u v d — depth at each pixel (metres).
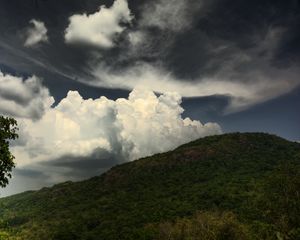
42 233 151.75
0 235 26.94
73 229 148.62
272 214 50.81
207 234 73.25
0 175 20.50
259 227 72.00
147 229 116.50
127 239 118.50
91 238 133.00
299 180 50.03
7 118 20.69
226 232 71.00
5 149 20.50
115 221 142.00
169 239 87.25
